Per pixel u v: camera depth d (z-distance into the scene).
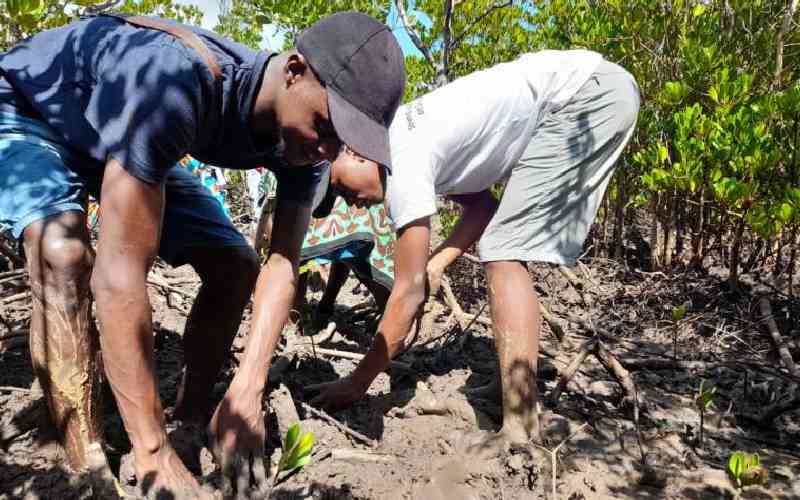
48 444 2.04
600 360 2.90
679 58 5.21
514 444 2.20
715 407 2.91
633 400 2.77
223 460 1.80
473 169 2.41
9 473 1.91
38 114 1.82
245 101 1.66
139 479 1.67
